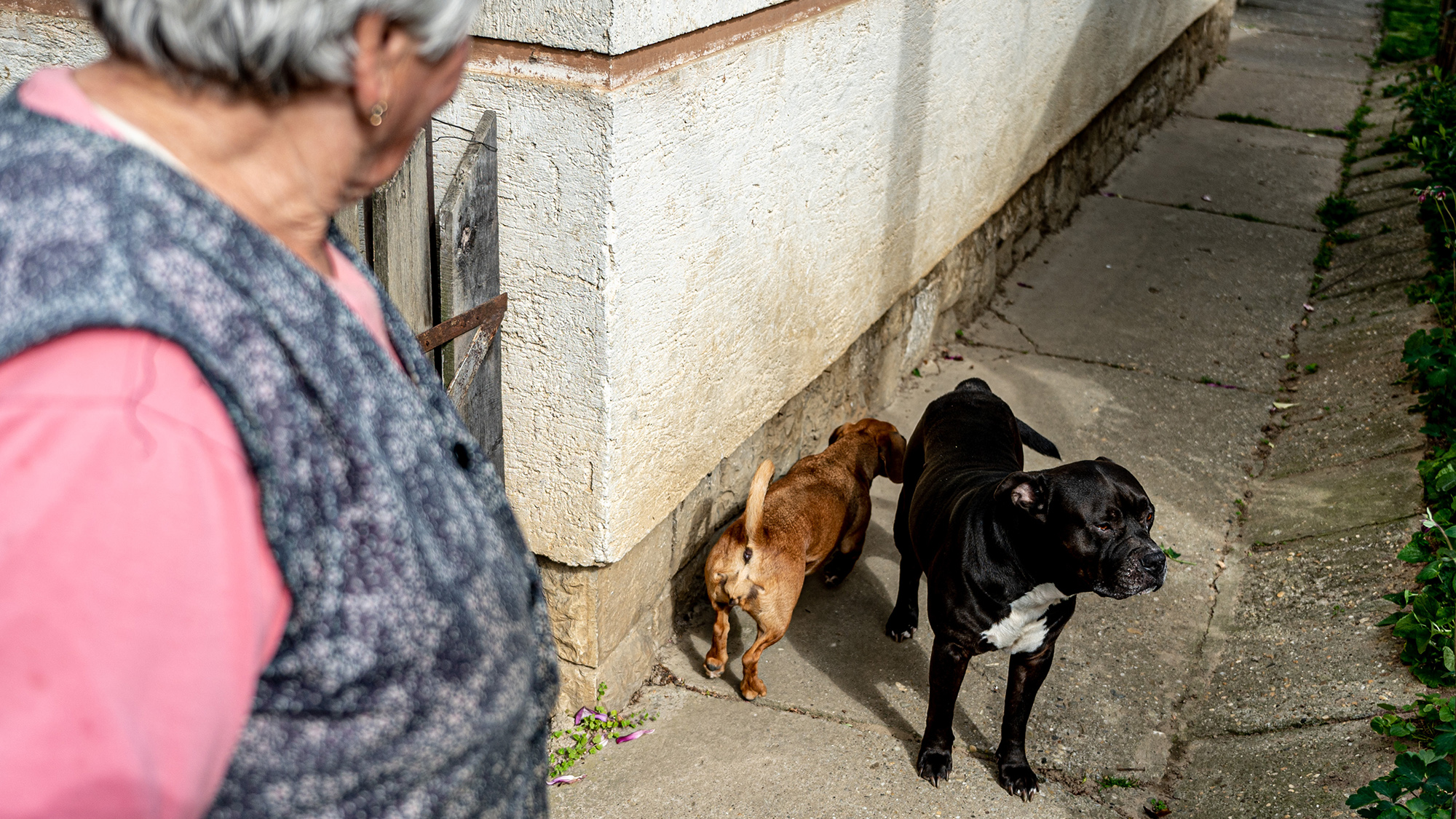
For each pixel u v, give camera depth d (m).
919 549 3.46
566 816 3.00
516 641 1.01
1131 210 8.22
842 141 3.96
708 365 3.38
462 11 0.88
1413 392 5.01
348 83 0.83
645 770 3.20
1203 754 3.31
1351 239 7.64
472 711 0.94
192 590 0.71
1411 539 3.93
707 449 3.52
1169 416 5.41
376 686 0.86
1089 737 3.39
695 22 2.84
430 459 0.93
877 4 3.97
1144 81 9.45
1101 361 5.96
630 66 2.61
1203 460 5.04
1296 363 6.04
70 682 0.66
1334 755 3.05
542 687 1.15
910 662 3.77
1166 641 3.84
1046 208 7.48
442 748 0.92
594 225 2.66
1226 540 4.47
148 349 0.71
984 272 6.44
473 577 0.94
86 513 0.67
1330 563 4.05
